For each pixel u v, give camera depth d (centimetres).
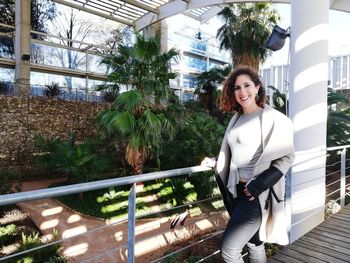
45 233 513
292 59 328
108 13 1283
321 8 310
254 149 143
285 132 136
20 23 1037
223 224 551
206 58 1747
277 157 134
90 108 970
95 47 1317
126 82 659
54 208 629
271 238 141
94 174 691
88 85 1279
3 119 817
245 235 141
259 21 1115
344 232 297
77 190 122
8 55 1111
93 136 960
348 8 864
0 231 473
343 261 238
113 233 531
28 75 1057
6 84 952
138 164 653
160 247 475
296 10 321
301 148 321
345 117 726
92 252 462
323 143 324
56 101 908
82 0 1159
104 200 646
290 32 335
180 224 547
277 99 747
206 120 796
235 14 1159
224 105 163
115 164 779
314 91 316
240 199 147
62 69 1191
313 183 322
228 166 158
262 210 139
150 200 662
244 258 214
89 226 557
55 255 426
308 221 321
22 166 827
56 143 759
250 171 144
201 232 516
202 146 698
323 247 263
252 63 1137
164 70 693
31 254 396
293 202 319
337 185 689
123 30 1400
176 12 1200
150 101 650
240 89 150
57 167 732
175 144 746
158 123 614
